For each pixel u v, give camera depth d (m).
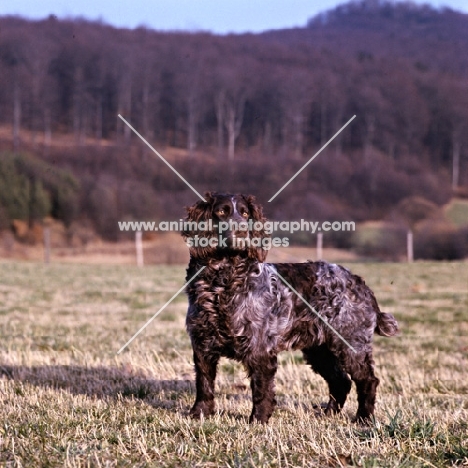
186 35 69.69
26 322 15.90
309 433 6.05
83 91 64.06
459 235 43.06
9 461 5.30
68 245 47.34
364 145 64.06
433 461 5.29
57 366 10.34
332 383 7.88
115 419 6.66
